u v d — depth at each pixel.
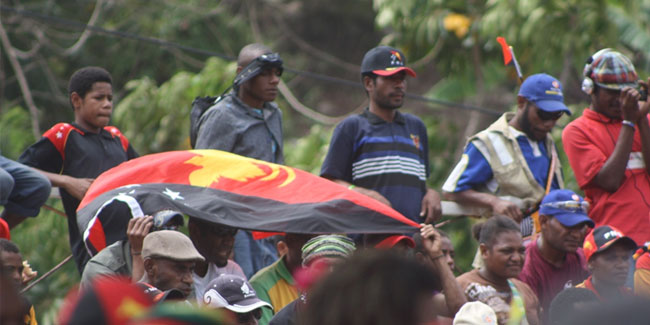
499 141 25.11
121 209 20.86
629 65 24.22
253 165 22.77
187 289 18.73
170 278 18.55
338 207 21.91
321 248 19.42
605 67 24.16
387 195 24.31
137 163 22.66
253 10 74.00
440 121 49.91
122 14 67.38
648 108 23.62
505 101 74.31
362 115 25.09
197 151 23.12
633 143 24.14
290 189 22.27
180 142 41.91
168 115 41.81
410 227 21.97
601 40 44.94
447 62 50.06
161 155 22.92
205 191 21.89
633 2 45.19
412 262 7.30
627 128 23.48
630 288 21.94
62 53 63.34
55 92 64.75
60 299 38.88
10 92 64.06
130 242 19.70
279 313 18.06
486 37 47.34
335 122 55.25
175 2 69.25
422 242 21.14
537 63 45.50
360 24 85.94
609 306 6.30
